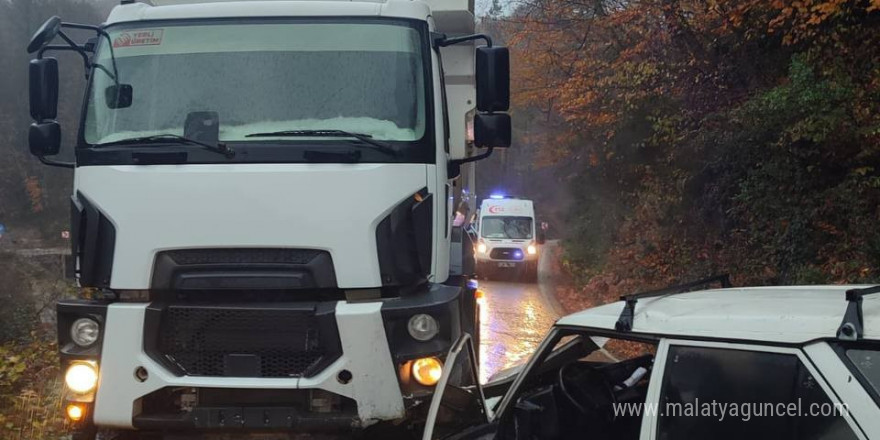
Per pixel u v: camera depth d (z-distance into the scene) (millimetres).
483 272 21891
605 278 16984
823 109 8703
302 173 4277
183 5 4938
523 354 10586
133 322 4184
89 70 5141
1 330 13242
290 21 4836
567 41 17781
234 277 4242
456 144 6664
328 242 4242
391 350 4105
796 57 9391
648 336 3059
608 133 16078
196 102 4688
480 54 4836
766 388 2586
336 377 4098
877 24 9156
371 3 4855
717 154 11945
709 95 12359
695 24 12555
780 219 9883
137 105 4727
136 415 4188
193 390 4273
